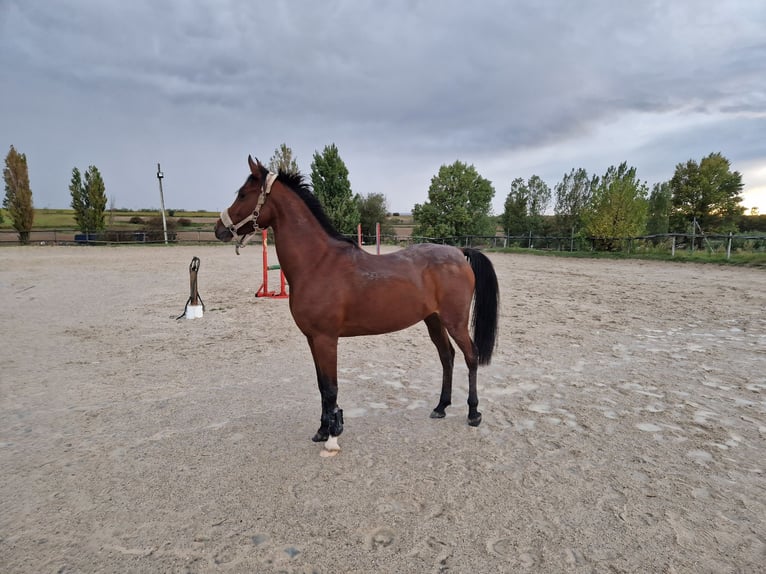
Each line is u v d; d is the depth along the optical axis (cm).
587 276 1323
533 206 3641
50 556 207
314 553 208
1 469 284
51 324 718
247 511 241
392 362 529
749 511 238
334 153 3003
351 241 322
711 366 490
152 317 777
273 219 312
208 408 387
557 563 201
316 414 376
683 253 1752
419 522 230
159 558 206
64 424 353
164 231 3136
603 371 481
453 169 3316
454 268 340
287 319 766
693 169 2902
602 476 274
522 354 549
